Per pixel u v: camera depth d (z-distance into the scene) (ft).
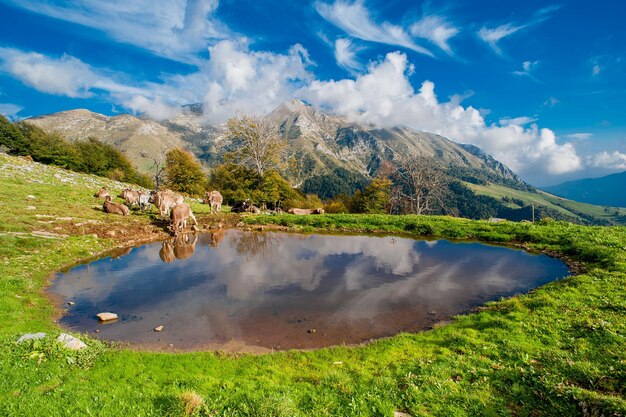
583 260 64.39
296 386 27.04
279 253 77.41
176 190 198.18
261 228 109.60
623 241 68.74
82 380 26.89
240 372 29.86
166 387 26.25
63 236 73.56
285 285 55.47
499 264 66.64
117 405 23.54
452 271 62.54
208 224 110.63
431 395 24.95
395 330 39.99
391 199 229.04
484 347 32.24
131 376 28.25
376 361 31.48
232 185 195.52
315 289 53.62
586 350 30.12
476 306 46.29
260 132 182.80
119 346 35.53
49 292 50.55
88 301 47.98
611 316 36.73
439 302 48.01
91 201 108.68
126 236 85.10
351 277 59.62
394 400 24.71
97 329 39.73
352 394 25.54
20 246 63.16
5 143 179.83
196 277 59.31
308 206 231.09
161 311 45.09
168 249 80.02
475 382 26.43
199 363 31.35
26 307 42.52
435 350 33.37
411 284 55.67
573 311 38.96
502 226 97.35
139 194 113.50
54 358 29.01
